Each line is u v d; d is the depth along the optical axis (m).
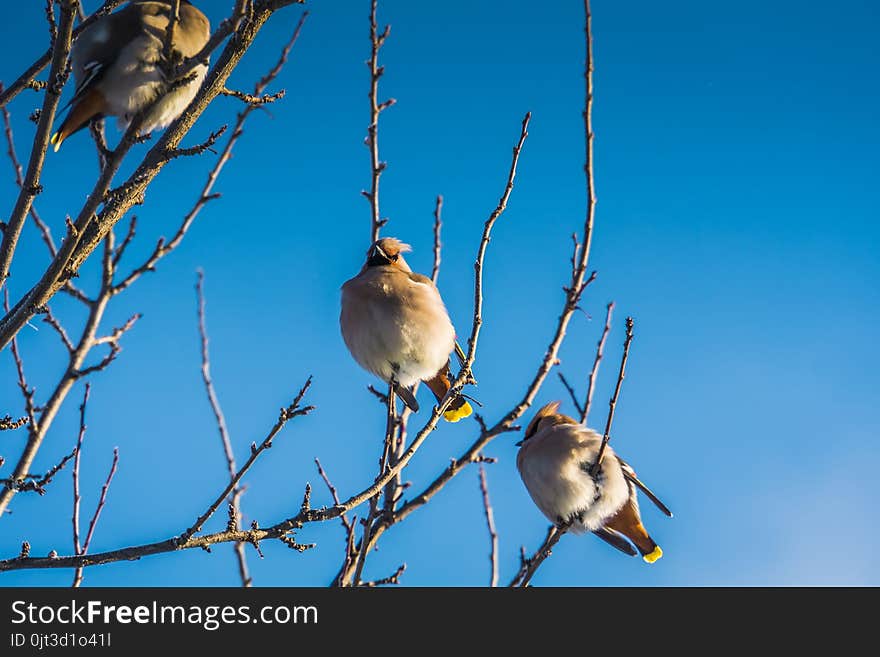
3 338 7.71
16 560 8.31
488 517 9.13
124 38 9.19
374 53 10.27
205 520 8.34
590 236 8.89
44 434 7.07
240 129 7.24
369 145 10.26
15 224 8.13
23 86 8.96
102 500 8.92
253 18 7.90
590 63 8.66
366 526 8.70
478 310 9.45
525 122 9.30
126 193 7.91
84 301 6.89
